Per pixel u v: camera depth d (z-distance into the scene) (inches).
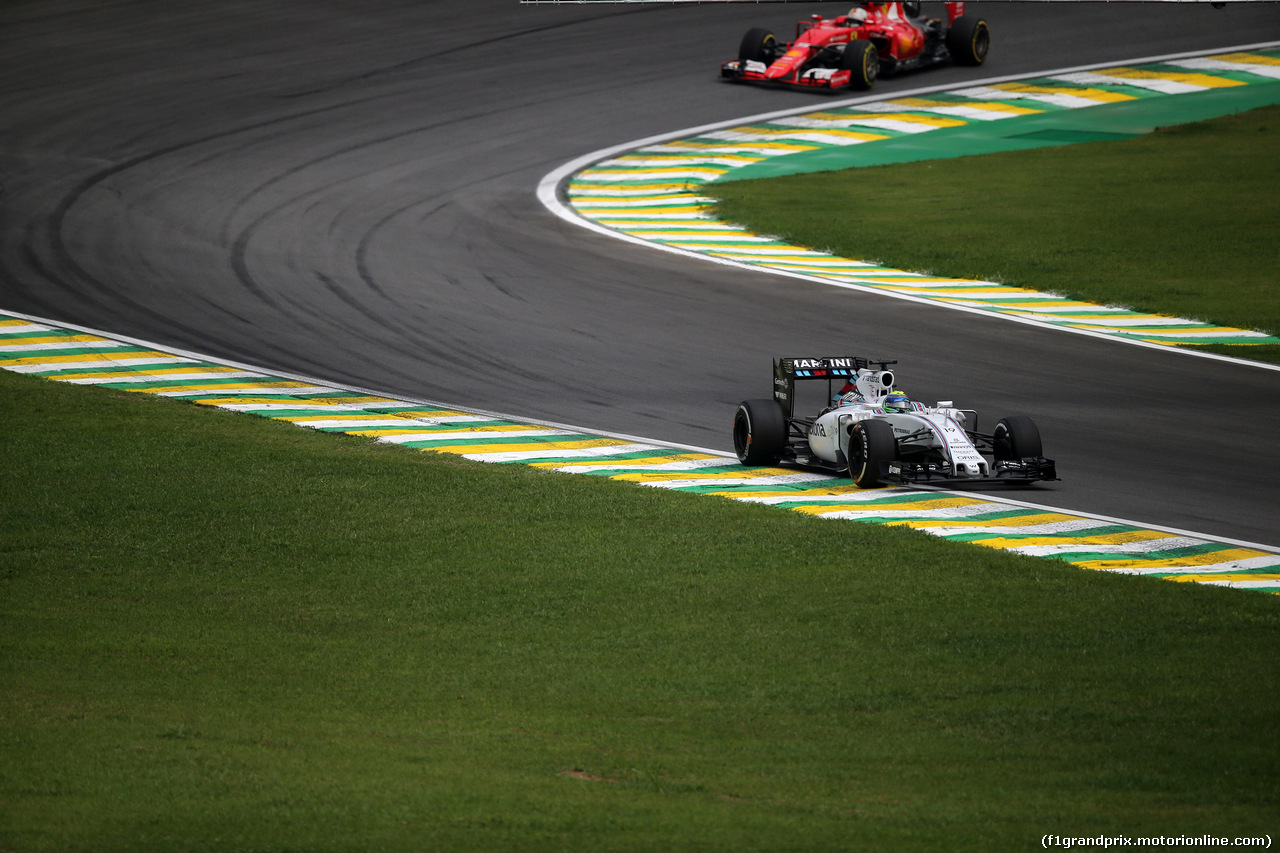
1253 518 2193.7
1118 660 1485.0
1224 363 3255.4
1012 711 1321.4
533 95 6141.7
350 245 4202.8
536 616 1654.8
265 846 954.7
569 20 7362.2
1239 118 5910.4
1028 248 4370.1
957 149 5590.6
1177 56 6815.9
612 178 5118.1
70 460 2384.4
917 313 3663.9
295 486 2242.9
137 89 6112.2
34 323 3427.7
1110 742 1232.8
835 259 4249.5
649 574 1808.6
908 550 1905.8
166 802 1040.8
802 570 1820.9
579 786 1098.7
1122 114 6043.3
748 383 3053.6
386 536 1993.1
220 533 2006.6
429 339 3346.5
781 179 5172.2
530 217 4594.0
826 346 3341.5
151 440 2524.6
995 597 1712.6
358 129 5629.9
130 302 3614.7
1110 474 2438.5
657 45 6909.5
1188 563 1951.3
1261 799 1087.6
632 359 3213.6
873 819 1029.2
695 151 5482.3
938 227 4598.9
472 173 5108.3
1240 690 1380.4
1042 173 5246.1
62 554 1916.8
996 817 1035.3
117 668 1451.8
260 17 7347.4
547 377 3068.4
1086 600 1704.0
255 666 1467.8
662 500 2170.3
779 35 6948.8
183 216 4473.4
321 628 1617.9
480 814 1023.6
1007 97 6254.9
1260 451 2593.5
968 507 2237.9
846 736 1251.2
